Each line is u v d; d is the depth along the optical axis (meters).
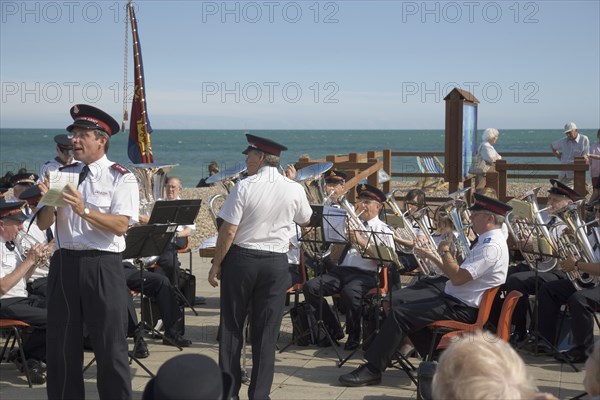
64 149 7.05
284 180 4.96
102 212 4.45
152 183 7.40
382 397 5.25
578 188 9.69
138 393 5.38
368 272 6.66
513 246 7.70
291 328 7.29
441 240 6.21
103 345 4.48
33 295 6.27
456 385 1.94
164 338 6.55
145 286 6.60
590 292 5.87
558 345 6.19
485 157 11.29
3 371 5.86
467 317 5.37
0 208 5.46
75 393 4.55
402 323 5.37
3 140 84.44
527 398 1.94
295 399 5.21
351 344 6.45
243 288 4.91
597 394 2.45
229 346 4.95
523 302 6.47
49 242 5.70
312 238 6.09
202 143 80.62
